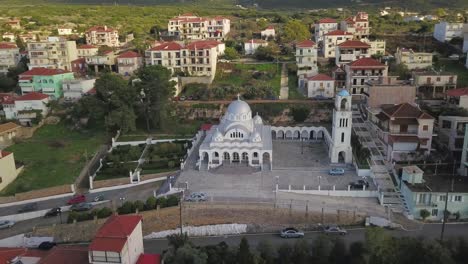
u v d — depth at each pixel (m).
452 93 104.50
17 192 84.81
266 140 92.81
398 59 140.12
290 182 80.88
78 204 78.50
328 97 121.12
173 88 115.44
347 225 70.06
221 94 124.19
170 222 70.94
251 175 84.62
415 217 71.00
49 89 131.25
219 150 88.44
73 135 113.25
